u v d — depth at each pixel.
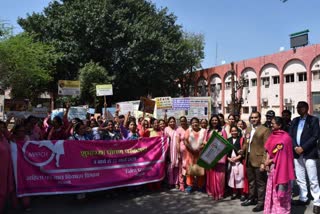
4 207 7.70
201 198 8.91
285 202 6.77
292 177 6.74
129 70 40.69
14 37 33.94
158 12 48.12
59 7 41.31
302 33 41.09
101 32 39.44
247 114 49.50
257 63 47.41
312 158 7.68
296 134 8.01
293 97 41.72
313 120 7.81
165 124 10.70
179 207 8.09
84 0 40.97
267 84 45.75
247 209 7.93
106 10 39.50
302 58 40.25
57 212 7.62
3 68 32.75
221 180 8.78
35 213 7.54
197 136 9.43
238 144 8.78
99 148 8.59
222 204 8.36
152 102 12.05
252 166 7.87
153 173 9.50
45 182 7.85
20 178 7.60
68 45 39.31
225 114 53.94
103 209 7.89
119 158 8.91
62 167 8.05
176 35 48.19
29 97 41.06
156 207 8.09
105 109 17.05
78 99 39.44
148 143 9.47
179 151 9.73
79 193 8.30
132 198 8.88
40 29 40.66
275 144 6.82
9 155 7.33
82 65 39.28
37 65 35.59
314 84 38.75
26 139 8.43
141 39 40.22
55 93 42.59
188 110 18.91
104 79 38.03
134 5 43.59
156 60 41.00
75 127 9.29
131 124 10.06
